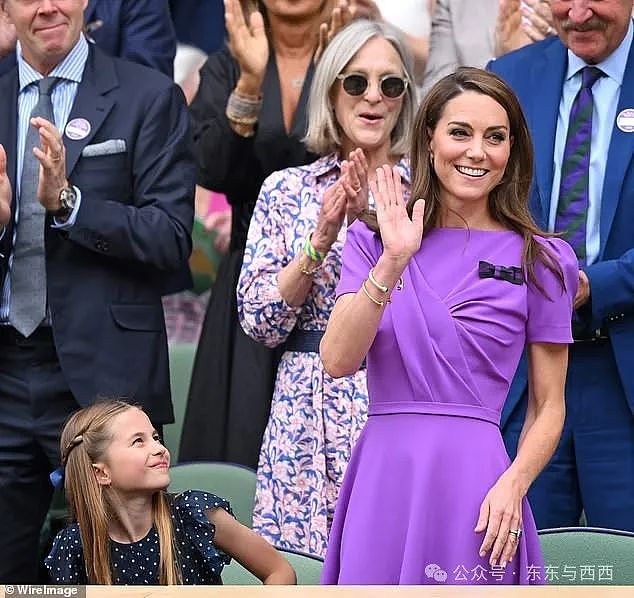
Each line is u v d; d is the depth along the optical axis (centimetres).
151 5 2072
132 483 1348
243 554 1366
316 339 1631
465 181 1259
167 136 1778
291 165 1895
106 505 1357
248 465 1808
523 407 1634
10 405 1720
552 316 1258
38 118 1634
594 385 1652
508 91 1280
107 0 2048
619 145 1680
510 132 1285
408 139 1697
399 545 1209
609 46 1703
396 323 1233
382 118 1670
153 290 1758
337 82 1680
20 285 1709
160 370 1745
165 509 1361
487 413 1233
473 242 1268
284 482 1616
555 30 1870
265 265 1653
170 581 1327
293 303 1608
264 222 1683
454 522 1202
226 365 1866
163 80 1800
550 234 1288
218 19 2372
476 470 1211
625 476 1638
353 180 1552
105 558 1342
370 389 1255
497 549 1180
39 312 1703
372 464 1228
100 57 1805
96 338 1708
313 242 1584
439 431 1216
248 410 1819
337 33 1744
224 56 2022
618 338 1639
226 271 1912
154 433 1385
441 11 2125
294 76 1936
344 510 1255
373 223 1277
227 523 1370
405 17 2142
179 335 2333
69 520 1402
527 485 1211
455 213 1279
